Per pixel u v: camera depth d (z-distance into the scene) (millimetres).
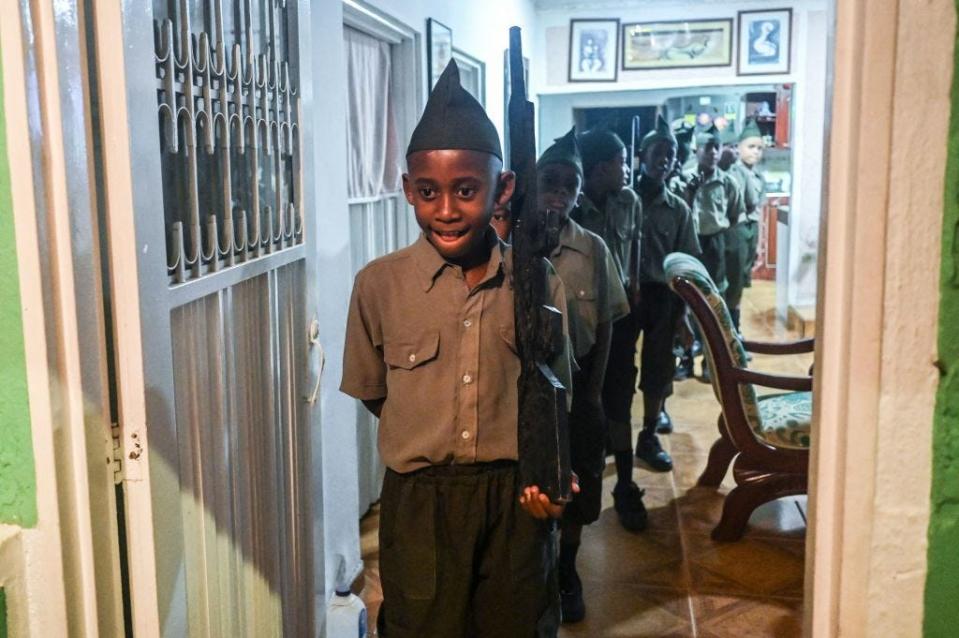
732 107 6652
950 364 805
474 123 1311
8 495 1014
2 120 942
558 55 6723
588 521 2166
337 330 2498
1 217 962
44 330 978
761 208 7191
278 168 1665
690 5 6500
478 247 1406
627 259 2850
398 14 2980
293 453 1787
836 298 854
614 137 2791
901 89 778
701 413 4402
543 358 1312
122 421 1111
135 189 1081
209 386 1388
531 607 1438
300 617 1854
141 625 1157
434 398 1388
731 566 2656
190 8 1315
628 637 2252
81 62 1021
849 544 850
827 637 895
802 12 6371
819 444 895
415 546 1412
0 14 922
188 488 1303
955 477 822
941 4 764
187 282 1251
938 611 845
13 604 1008
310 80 1828
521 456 1324
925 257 797
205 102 1339
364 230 2994
